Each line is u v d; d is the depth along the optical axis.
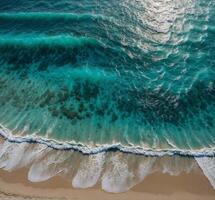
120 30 31.88
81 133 22.72
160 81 27.11
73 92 26.05
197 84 26.73
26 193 18.69
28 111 24.38
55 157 20.72
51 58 28.84
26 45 29.80
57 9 34.31
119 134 22.75
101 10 34.19
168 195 18.89
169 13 34.00
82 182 19.33
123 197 18.70
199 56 29.36
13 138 21.84
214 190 19.17
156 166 20.28
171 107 25.02
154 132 23.00
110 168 20.14
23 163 20.28
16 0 35.59
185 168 20.19
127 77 27.42
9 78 27.12
